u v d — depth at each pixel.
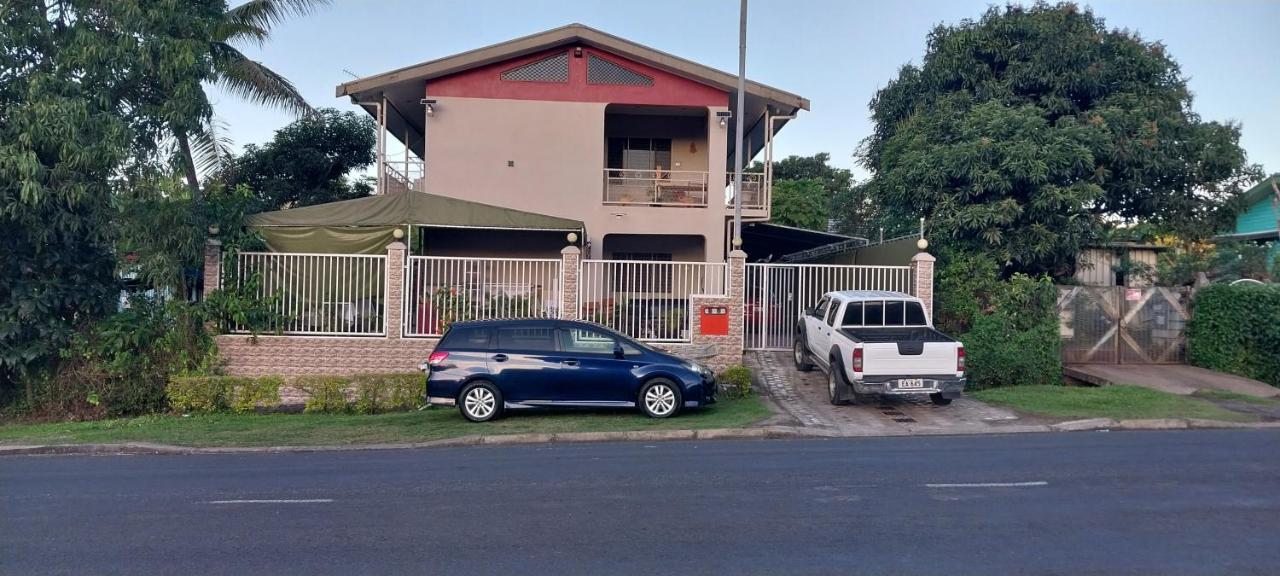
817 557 6.09
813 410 13.88
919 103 22.41
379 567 5.95
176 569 5.95
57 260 14.54
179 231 14.71
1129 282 22.39
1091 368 17.38
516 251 21.42
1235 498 7.77
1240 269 21.73
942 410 13.78
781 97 21.69
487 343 13.13
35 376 14.59
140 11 13.88
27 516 7.44
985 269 17.70
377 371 15.59
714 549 6.30
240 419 13.64
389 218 17.66
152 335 14.95
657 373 13.05
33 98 13.12
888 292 15.28
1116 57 20.36
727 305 15.91
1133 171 19.00
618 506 7.61
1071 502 7.64
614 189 22.81
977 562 5.95
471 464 9.86
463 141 21.61
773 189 37.19
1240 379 16.17
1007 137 18.55
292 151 28.78
